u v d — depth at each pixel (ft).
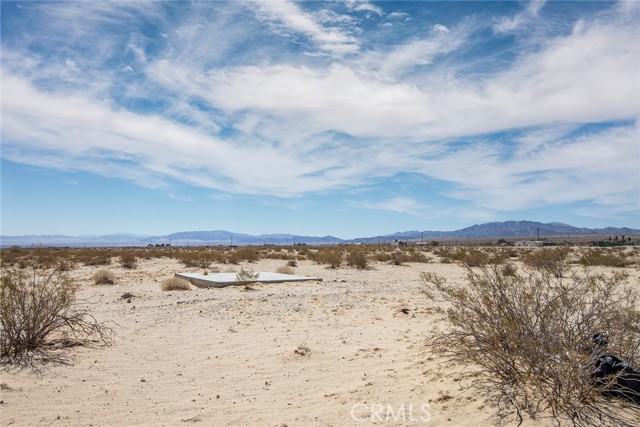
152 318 38.17
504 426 15.25
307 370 23.62
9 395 20.18
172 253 156.66
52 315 28.27
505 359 17.53
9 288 27.66
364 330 32.96
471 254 114.21
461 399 17.47
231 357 26.37
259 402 19.63
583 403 15.65
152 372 23.77
